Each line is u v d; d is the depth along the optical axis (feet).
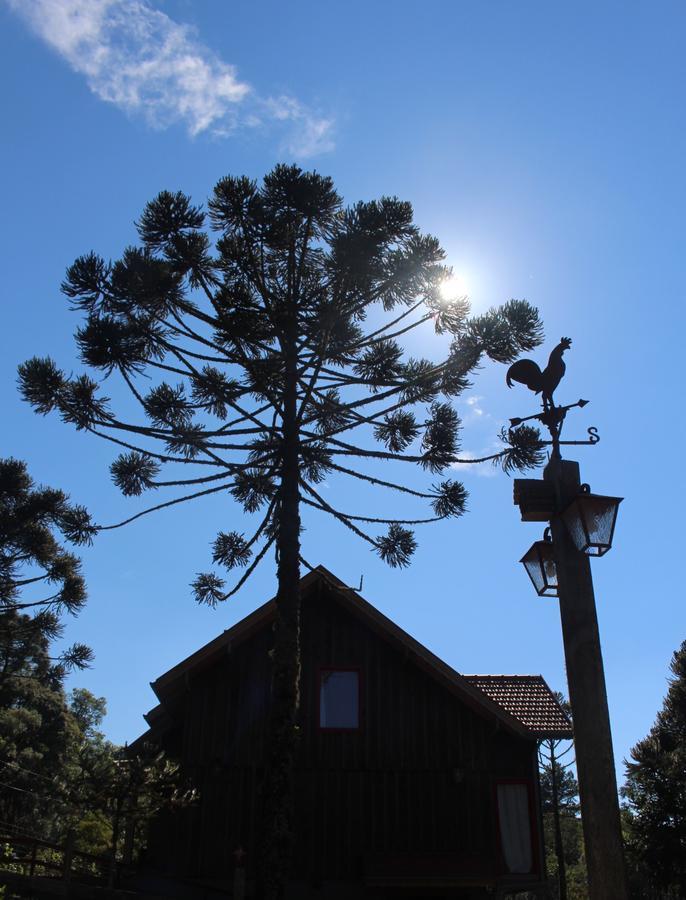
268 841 33.35
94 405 39.32
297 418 38.55
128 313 39.93
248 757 55.11
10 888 46.09
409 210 41.60
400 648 58.13
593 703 14.99
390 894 52.54
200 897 51.44
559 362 19.26
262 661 57.72
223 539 44.62
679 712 109.50
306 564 37.55
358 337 45.19
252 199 40.06
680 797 93.81
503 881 52.90
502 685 64.23
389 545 42.96
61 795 50.42
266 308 38.55
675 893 93.40
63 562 75.56
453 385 41.24
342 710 57.21
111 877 46.83
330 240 39.55
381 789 55.16
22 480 75.82
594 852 13.80
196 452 43.80
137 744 58.70
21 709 125.59
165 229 40.42
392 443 44.93
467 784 55.36
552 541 17.75
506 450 40.50
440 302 41.60
